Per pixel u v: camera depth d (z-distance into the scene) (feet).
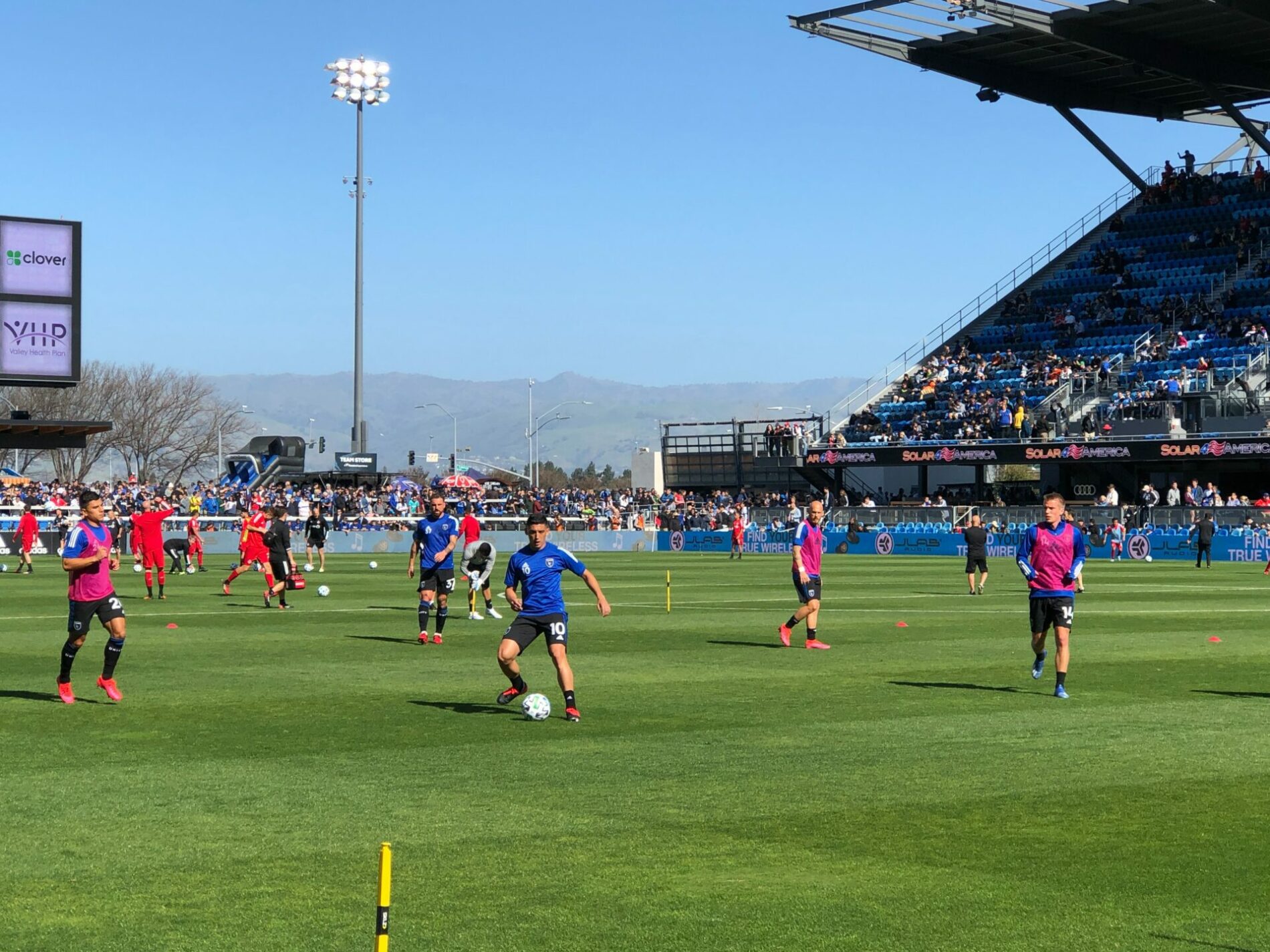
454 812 36.11
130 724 50.16
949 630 87.30
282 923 26.99
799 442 259.39
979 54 226.38
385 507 272.31
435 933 26.40
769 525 250.16
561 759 43.24
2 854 31.96
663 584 141.18
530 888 29.32
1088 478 235.61
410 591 128.88
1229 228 269.03
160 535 117.70
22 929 26.63
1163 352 243.81
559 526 256.93
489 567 95.04
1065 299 277.85
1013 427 237.66
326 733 48.11
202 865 31.07
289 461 297.94
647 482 336.08
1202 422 216.74
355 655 72.84
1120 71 237.04
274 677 63.57
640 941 25.91
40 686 60.13
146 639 81.46
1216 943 25.80
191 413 440.04
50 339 187.32
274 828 34.35
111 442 422.00
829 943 25.80
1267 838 33.45
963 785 39.45
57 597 118.73
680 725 49.83
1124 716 51.90
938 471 258.98
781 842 33.12
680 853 32.12
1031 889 29.25
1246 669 66.39
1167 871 30.60
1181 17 199.93
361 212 285.02
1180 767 42.09
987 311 291.17
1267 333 233.96
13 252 184.96
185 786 39.29
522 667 67.10
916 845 32.81
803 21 203.72
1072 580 57.36
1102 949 25.45
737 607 107.65
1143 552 203.41
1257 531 192.95
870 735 47.70
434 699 56.24
